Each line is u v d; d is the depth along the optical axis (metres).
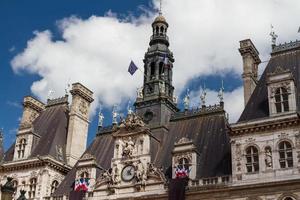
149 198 61.19
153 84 77.75
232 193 55.84
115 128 68.44
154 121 73.50
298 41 66.94
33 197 72.88
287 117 55.50
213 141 65.19
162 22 83.31
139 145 65.69
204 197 57.38
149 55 80.62
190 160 61.38
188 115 72.00
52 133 81.38
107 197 64.38
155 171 62.50
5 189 57.78
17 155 79.06
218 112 69.69
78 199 66.56
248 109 61.47
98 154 74.62
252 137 57.41
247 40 71.00
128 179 64.25
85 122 86.00
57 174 76.00
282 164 54.72
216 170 60.19
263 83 64.12
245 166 56.47
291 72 59.12
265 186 54.00
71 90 86.00
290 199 52.34
